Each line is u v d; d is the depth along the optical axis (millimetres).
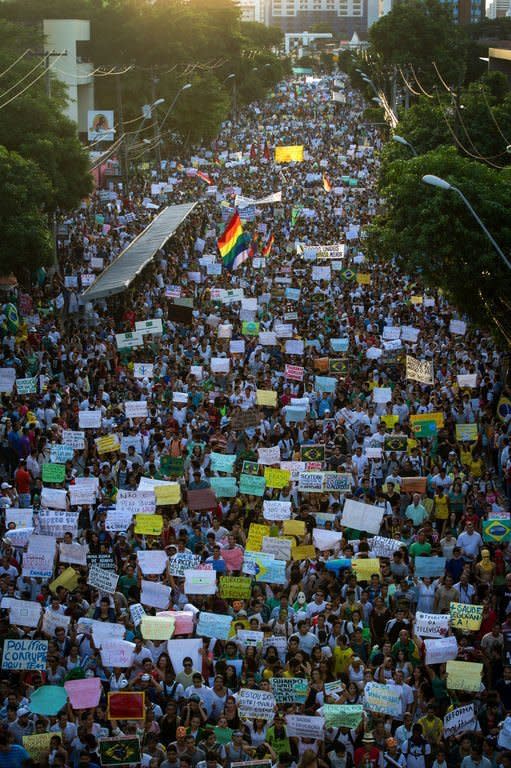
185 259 58531
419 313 45125
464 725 17234
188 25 109312
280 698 17891
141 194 85500
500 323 37562
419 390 34969
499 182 37781
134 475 27203
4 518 25609
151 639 19328
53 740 16484
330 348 41094
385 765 16656
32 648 18594
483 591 21984
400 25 118188
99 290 46500
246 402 33844
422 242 36906
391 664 18422
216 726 16969
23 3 102375
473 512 26219
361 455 29031
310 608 20891
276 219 71562
